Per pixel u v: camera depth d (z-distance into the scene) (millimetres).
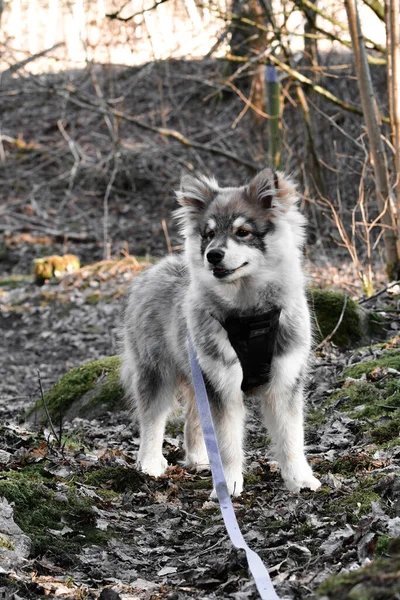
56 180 19422
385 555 3785
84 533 4676
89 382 8531
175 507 5215
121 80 22250
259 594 3602
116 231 18484
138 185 20047
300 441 5461
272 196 5293
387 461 5414
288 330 5379
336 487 5141
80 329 12961
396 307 9547
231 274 5098
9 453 5859
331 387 7344
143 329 6391
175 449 6848
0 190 20938
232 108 21141
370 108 10039
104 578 4164
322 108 14992
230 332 5195
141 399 6355
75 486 5270
